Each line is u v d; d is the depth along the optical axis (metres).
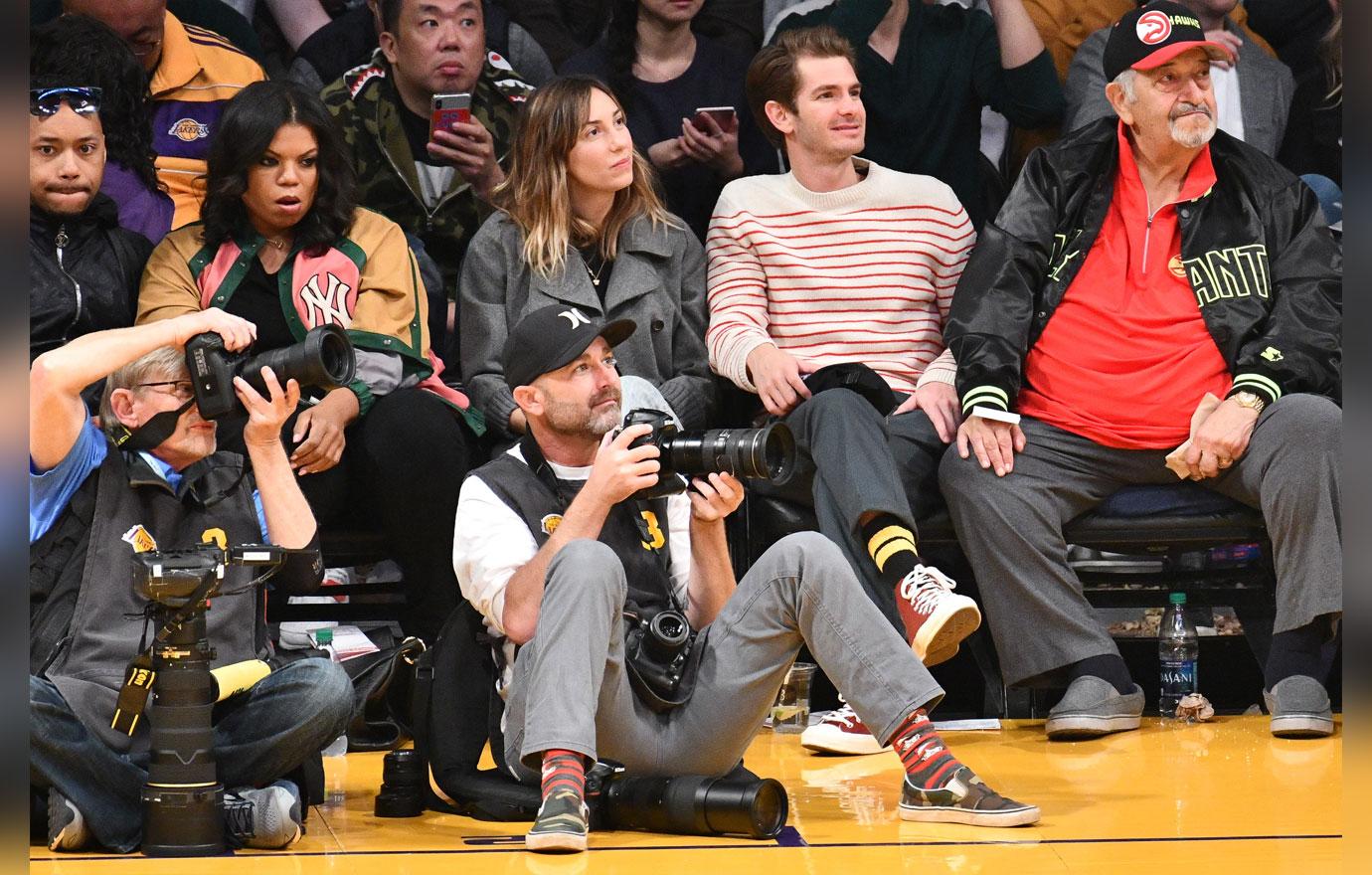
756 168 19.66
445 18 18.64
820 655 10.95
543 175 16.53
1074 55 19.80
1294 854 10.02
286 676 11.02
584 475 11.77
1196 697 15.95
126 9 17.56
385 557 16.03
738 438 10.76
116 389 11.02
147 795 10.36
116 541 11.01
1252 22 20.50
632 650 11.06
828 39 17.27
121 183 16.84
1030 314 16.17
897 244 17.16
